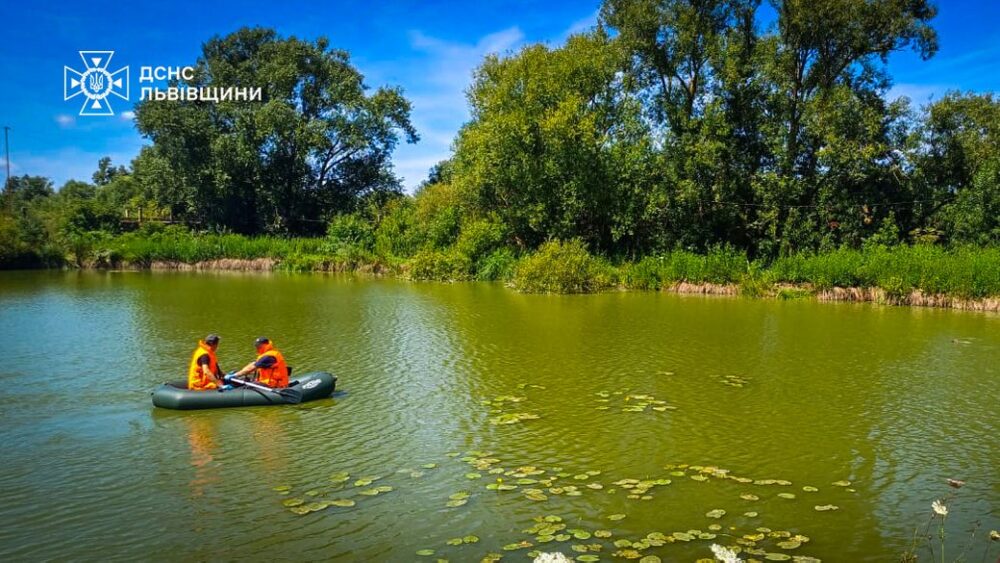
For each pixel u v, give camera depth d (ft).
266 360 35.73
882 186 117.29
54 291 85.97
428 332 56.90
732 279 94.53
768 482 25.59
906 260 84.28
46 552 20.35
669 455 28.55
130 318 62.64
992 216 106.83
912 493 24.88
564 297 87.20
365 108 171.22
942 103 115.55
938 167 117.39
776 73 112.98
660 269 99.09
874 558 19.99
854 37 109.60
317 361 45.57
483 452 28.68
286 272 125.08
